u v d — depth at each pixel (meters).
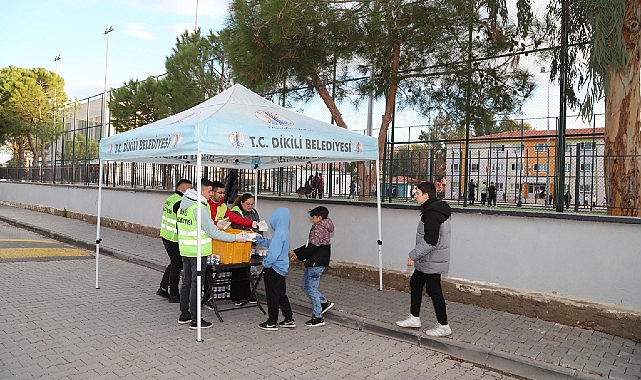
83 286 8.37
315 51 9.17
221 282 7.28
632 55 6.52
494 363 5.25
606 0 6.43
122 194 16.38
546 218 6.55
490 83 8.51
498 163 7.80
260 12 8.49
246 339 5.86
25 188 24.83
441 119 9.04
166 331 6.05
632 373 4.79
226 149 6.02
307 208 9.97
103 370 4.75
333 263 9.23
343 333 6.24
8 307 6.87
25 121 33.25
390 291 8.12
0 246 12.38
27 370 4.70
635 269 5.85
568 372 4.80
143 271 9.98
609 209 6.70
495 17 8.01
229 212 7.27
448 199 8.34
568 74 7.15
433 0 8.25
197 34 15.63
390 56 9.09
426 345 5.79
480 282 7.20
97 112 23.50
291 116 7.42
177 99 15.12
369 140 7.80
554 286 6.49
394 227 8.37
